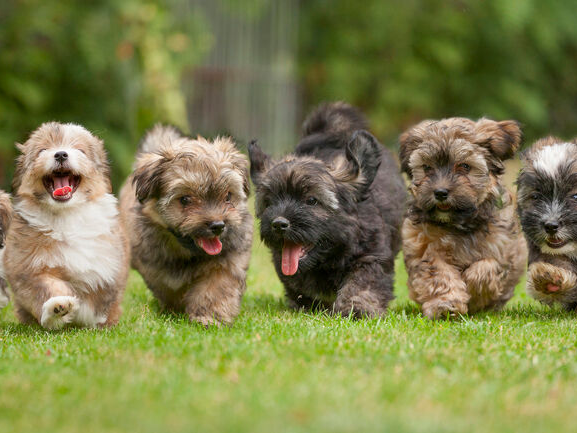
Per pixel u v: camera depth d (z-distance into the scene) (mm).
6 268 8203
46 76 20047
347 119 10672
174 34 22422
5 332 8242
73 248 8117
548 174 9000
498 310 9695
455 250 9109
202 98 27422
